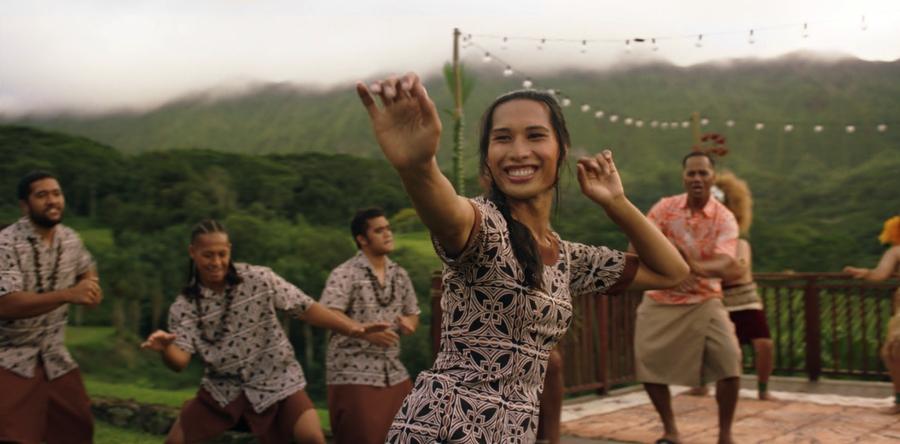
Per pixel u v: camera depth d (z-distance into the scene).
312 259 30.94
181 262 31.67
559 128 1.89
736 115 135.00
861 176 60.56
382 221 4.45
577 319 5.98
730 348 4.33
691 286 4.41
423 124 1.49
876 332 6.77
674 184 67.12
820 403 5.88
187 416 3.91
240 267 3.96
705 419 5.32
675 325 4.45
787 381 6.86
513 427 1.75
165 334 3.59
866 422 5.15
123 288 29.52
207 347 3.88
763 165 97.06
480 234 1.69
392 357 4.36
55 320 4.26
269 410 3.89
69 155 50.31
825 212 52.06
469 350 1.75
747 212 5.92
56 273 4.24
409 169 1.50
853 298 7.50
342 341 4.30
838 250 28.86
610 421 5.30
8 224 4.61
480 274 1.72
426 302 18.91
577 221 13.78
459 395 1.73
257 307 3.92
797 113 130.38
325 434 5.11
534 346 1.80
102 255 30.77
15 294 3.90
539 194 1.88
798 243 29.95
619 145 102.44
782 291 7.75
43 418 4.19
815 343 6.82
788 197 60.16
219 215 42.34
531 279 1.73
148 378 22.67
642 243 2.14
